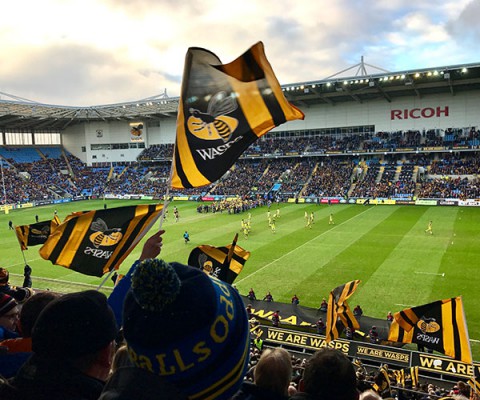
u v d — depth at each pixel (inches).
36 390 88.2
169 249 1691.7
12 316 178.4
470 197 2603.3
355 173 3250.5
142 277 84.8
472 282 1175.0
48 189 3641.7
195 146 248.5
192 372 88.9
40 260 1572.3
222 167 243.9
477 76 2662.4
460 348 480.1
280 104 243.0
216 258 479.5
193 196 3393.2
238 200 2827.3
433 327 498.0
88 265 316.5
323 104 3454.7
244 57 245.3
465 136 3024.1
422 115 3142.2
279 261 1466.5
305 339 826.2
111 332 99.4
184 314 85.9
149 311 85.9
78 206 3208.7
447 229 1883.6
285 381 133.4
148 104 3622.0
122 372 86.7
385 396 475.2
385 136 3257.9
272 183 3383.4
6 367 130.6
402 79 2733.8
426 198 2719.0
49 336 90.7
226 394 94.3
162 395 81.6
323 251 1578.5
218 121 248.5
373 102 3287.4
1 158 3784.5
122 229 319.9
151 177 3914.9
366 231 1913.1
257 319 967.6
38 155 4094.5
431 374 687.7
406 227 1968.5
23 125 3924.7
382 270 1321.4
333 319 634.8
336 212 2532.0
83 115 3814.0
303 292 1155.3
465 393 487.2
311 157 3585.1
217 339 90.0
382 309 1019.9
